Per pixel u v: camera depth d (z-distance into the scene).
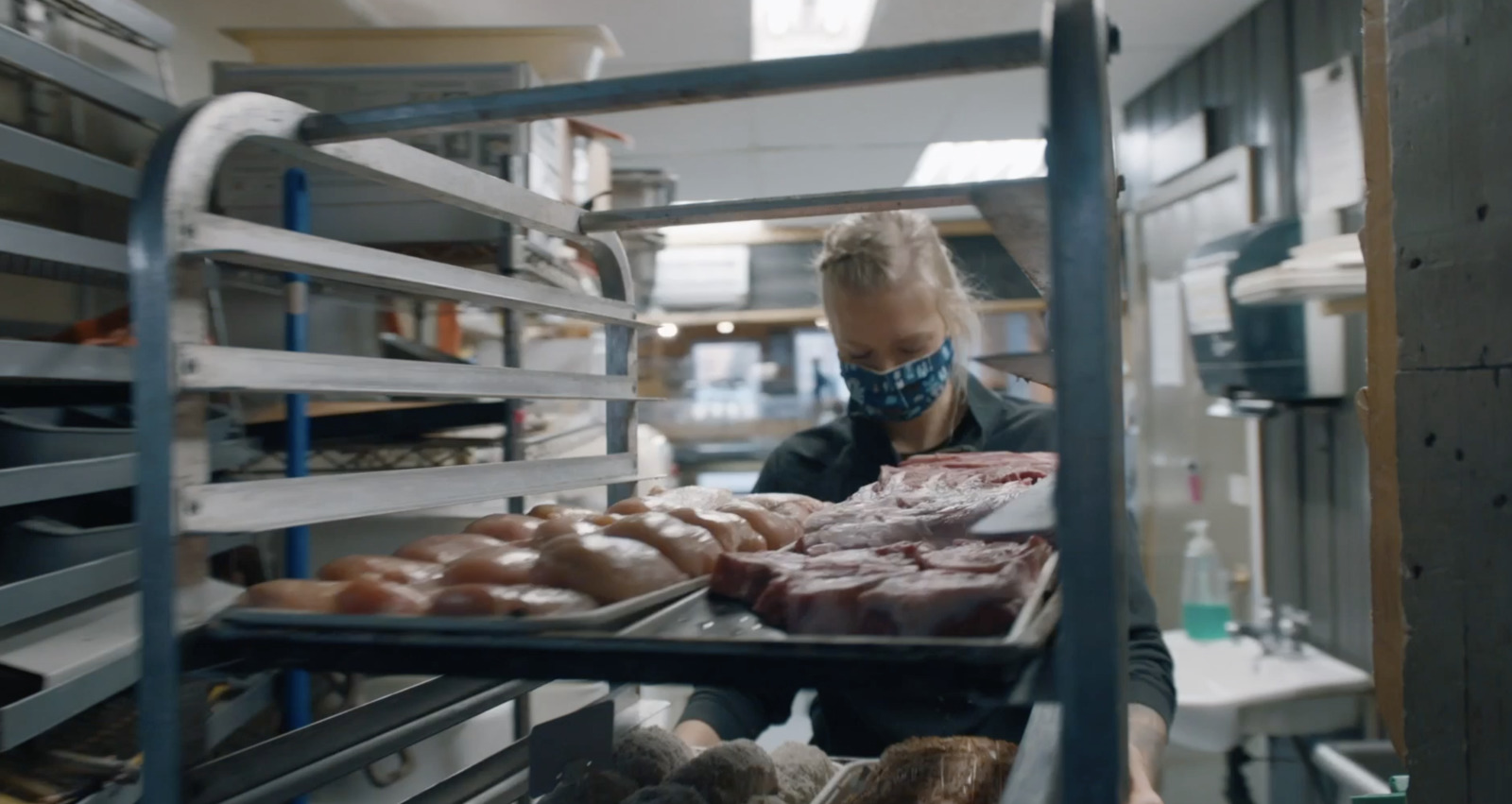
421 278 0.77
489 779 0.87
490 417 1.51
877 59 0.58
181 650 0.60
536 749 0.81
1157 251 3.31
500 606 0.61
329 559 1.68
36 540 0.91
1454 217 0.80
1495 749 0.76
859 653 0.52
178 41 1.74
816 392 4.56
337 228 1.48
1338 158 2.24
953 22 2.57
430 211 1.48
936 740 0.87
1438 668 0.82
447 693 0.85
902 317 1.34
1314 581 2.54
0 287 1.22
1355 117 2.18
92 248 0.97
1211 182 2.84
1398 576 0.95
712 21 2.54
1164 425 3.36
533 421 2.02
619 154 3.72
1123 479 0.53
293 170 1.23
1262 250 2.34
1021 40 0.55
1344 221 2.22
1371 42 0.97
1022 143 3.72
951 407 1.51
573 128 1.99
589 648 0.56
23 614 0.83
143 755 0.62
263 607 0.65
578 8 2.41
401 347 1.63
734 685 0.54
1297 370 2.33
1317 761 1.99
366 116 0.68
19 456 0.92
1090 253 0.50
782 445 1.64
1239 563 2.89
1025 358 1.15
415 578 0.73
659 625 0.61
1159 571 3.40
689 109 3.15
